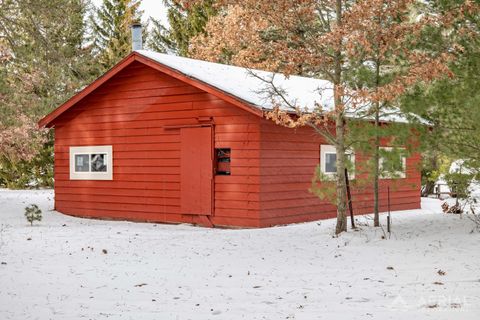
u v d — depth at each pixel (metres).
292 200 16.59
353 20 12.36
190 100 17.05
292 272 9.73
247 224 15.83
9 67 27.28
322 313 7.08
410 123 12.41
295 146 16.72
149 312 7.32
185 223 17.17
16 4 24.22
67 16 25.08
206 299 7.97
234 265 10.43
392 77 12.75
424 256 10.61
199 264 10.57
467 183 13.49
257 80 18.59
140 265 10.52
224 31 24.47
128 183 18.58
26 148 30.83
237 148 16.06
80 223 18.14
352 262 10.40
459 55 12.48
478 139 11.97
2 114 24.16
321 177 13.64
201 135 16.80
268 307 7.48
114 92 18.89
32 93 27.88
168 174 17.58
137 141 18.33
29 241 13.48
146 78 18.09
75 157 20.02
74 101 19.23
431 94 12.14
